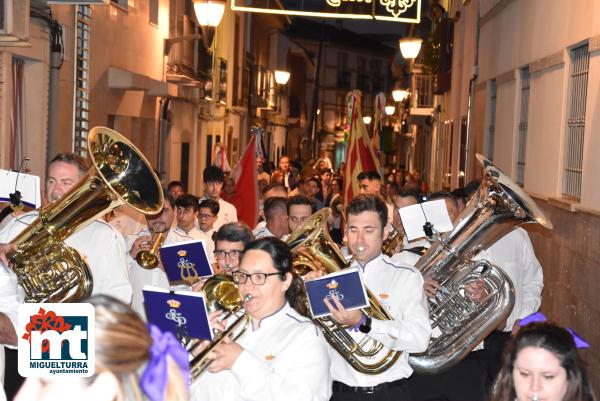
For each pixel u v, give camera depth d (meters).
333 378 5.23
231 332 3.99
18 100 10.30
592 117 8.81
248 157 11.74
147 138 16.72
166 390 1.99
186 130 20.41
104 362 1.93
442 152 24.23
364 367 5.10
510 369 3.34
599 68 8.64
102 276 5.59
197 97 20.59
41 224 5.02
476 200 5.86
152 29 16.11
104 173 5.11
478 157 5.82
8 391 5.58
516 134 12.98
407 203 7.03
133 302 6.92
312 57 50.62
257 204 11.71
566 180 10.11
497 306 5.90
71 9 11.45
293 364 4.01
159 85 15.24
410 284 5.21
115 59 13.75
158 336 2.05
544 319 3.62
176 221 9.00
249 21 31.05
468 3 18.77
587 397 3.27
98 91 12.87
